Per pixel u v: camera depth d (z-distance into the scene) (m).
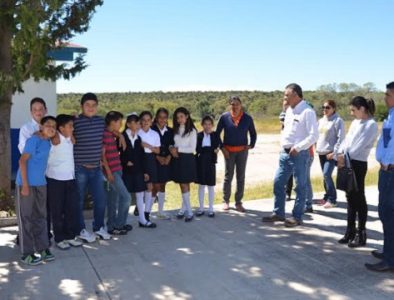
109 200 6.20
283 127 6.84
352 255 5.45
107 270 4.98
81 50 9.76
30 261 5.11
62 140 5.45
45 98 9.91
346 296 4.31
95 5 7.61
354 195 5.65
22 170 4.96
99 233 6.04
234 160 7.61
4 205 7.21
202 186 7.30
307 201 7.52
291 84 6.55
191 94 95.44
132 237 6.18
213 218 7.19
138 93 92.12
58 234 5.64
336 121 7.61
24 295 4.34
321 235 6.27
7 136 7.34
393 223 4.83
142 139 6.52
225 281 4.68
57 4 6.34
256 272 4.92
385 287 4.51
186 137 6.82
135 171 6.40
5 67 7.14
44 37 6.88
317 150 7.88
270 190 10.71
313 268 5.03
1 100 7.12
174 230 6.52
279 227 6.67
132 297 4.30
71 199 5.68
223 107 68.12
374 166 15.28
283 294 4.36
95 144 5.78
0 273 4.89
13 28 6.44
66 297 4.30
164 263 5.20
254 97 93.25
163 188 7.10
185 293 4.39
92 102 5.73
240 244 5.88
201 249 5.69
